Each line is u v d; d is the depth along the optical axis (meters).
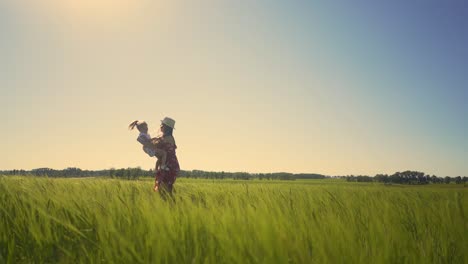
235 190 8.10
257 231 3.04
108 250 3.04
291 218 4.07
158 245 2.87
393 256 2.81
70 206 4.67
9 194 5.18
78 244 3.72
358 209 5.16
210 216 3.88
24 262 3.50
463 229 3.78
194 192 7.62
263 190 7.61
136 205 4.65
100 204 4.82
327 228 3.51
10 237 3.88
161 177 8.46
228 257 2.72
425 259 2.96
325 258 2.64
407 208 5.42
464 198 4.73
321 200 6.09
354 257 2.72
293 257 2.69
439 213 4.71
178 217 3.86
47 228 3.82
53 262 3.52
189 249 3.03
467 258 3.06
